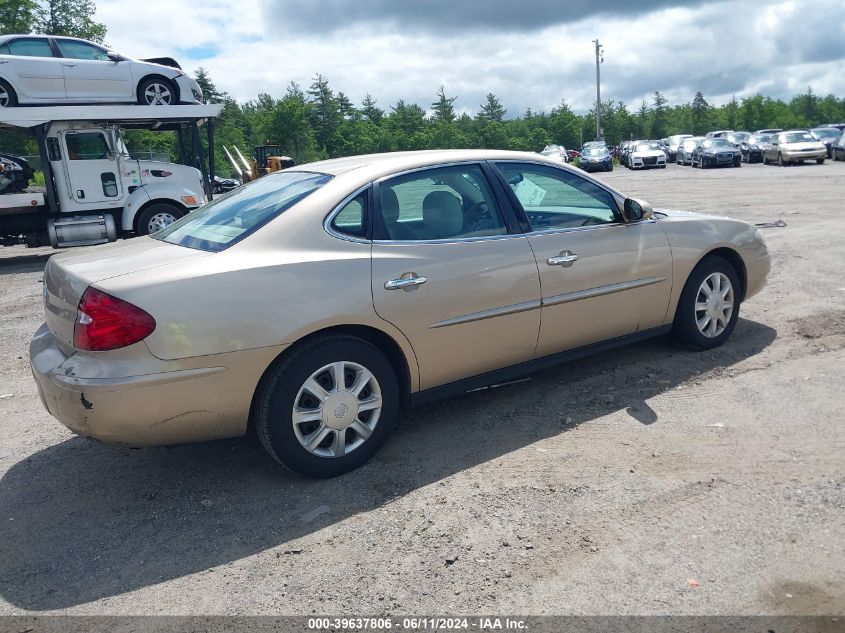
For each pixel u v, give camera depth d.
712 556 2.82
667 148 46.25
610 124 121.56
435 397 4.05
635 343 5.53
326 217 3.66
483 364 4.14
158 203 13.28
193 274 3.29
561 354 4.52
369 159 4.15
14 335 7.23
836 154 31.97
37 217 12.95
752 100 122.00
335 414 3.61
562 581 2.72
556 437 3.98
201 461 4.02
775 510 3.11
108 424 3.20
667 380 4.72
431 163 4.07
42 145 12.35
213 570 2.96
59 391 3.25
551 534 3.04
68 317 3.36
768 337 5.50
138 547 3.17
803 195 16.19
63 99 12.59
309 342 3.53
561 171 4.55
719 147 34.44
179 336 3.21
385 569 2.88
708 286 5.17
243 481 3.73
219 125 80.44
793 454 3.61
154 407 3.22
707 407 4.26
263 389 3.48
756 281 5.45
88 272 3.39
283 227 3.58
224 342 3.29
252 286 3.36
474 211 4.12
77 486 3.81
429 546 3.01
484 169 4.24
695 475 3.46
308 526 3.24
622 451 3.76
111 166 12.88
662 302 4.88
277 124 90.81
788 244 9.41
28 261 13.88
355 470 3.75
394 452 3.94
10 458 4.21
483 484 3.51
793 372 4.73
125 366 3.17
